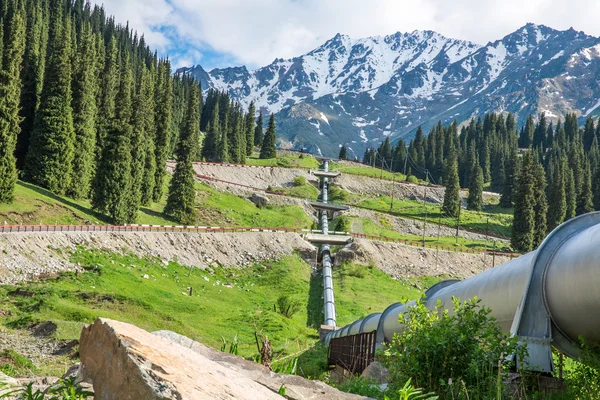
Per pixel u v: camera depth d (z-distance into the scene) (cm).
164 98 12244
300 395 822
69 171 9388
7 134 7956
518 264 1514
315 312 8188
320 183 19138
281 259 10400
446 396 1121
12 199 8012
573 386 1223
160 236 9050
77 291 5425
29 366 2689
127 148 9438
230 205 13775
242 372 945
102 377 618
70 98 9412
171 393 546
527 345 1335
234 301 7919
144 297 6519
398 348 1324
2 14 14612
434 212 17600
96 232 7900
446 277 11438
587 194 16738
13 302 4931
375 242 12094
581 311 1259
